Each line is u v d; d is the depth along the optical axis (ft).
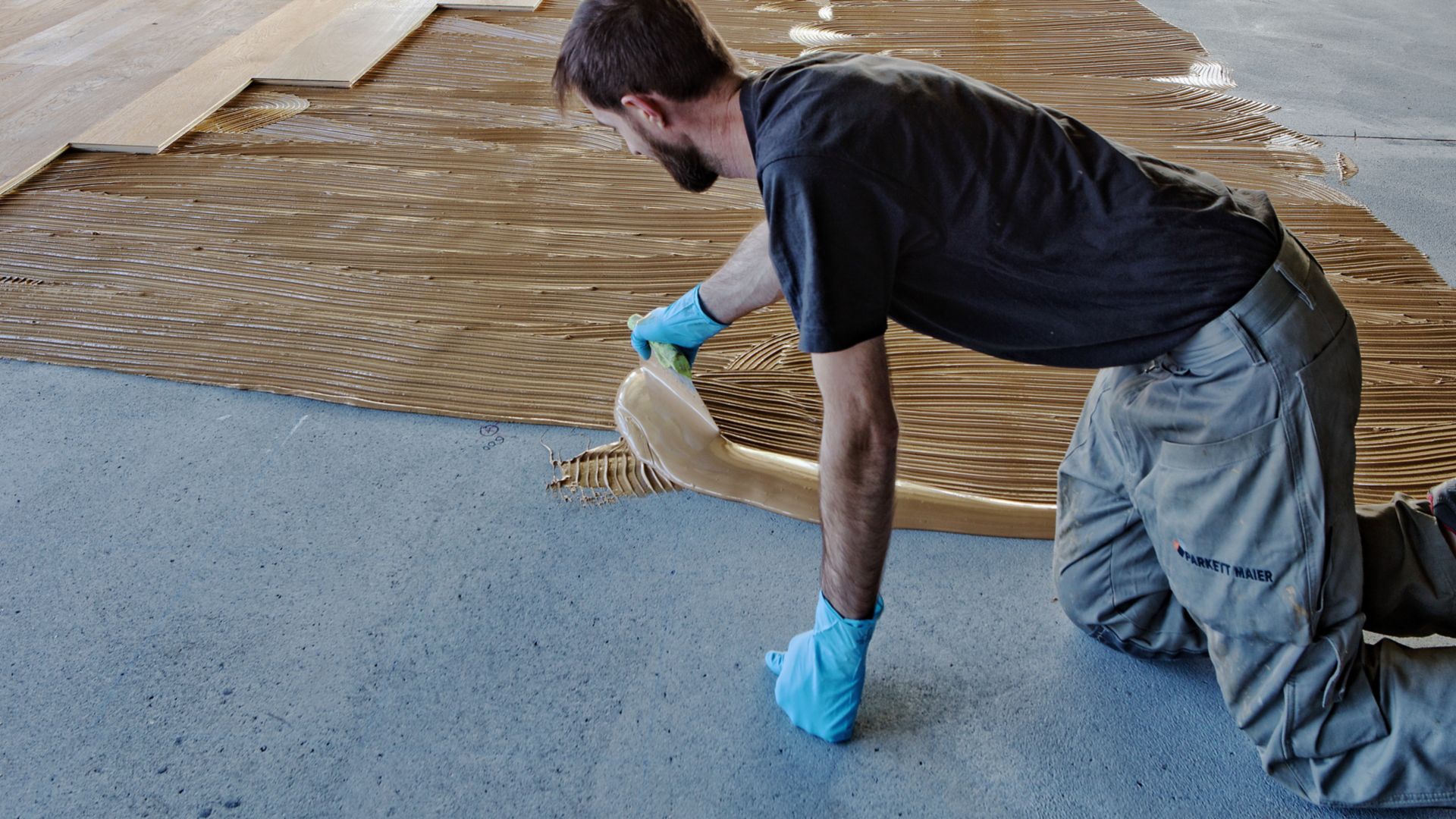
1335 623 4.40
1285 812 4.78
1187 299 3.94
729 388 7.38
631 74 3.68
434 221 9.39
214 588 5.86
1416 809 4.71
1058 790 4.90
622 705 5.27
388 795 4.86
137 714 5.19
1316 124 11.18
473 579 5.95
